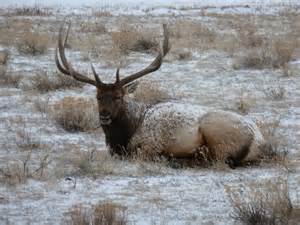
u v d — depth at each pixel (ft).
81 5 387.14
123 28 273.95
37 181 93.40
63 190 89.76
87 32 268.82
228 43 234.99
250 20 312.29
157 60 110.42
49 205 83.76
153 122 103.65
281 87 164.96
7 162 103.76
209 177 96.89
